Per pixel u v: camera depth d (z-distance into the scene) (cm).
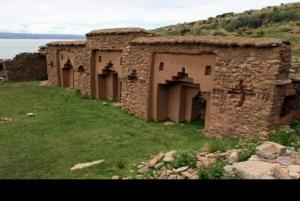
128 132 1361
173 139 1253
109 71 2095
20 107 1947
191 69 1354
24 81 3153
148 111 1585
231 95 1162
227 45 1137
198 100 1485
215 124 1229
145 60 1580
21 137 1325
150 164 902
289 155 729
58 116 1692
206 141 1176
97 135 1324
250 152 786
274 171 611
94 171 916
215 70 1207
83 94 2284
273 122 1038
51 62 2834
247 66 1085
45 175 914
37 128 1459
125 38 1789
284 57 1022
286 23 3612
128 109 1756
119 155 1068
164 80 1495
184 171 793
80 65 2297
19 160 1057
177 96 1509
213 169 713
